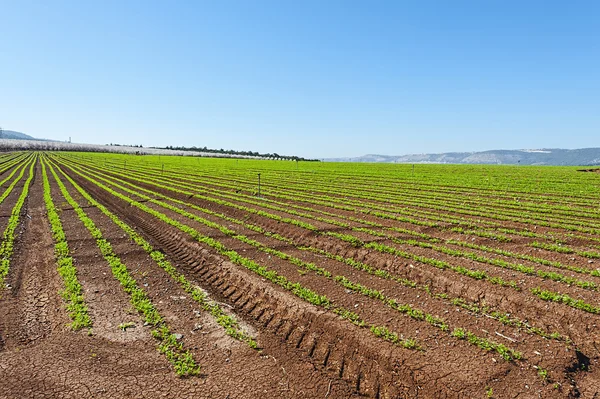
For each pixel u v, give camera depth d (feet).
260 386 25.79
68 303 36.81
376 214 78.95
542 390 25.07
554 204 95.09
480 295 38.29
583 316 33.24
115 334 31.48
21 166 233.35
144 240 58.80
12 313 34.53
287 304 36.81
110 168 232.94
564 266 45.83
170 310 36.42
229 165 279.28
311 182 150.20
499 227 68.39
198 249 54.75
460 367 27.12
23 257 50.98
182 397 24.34
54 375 25.93
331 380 26.81
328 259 50.85
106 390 24.62
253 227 69.56
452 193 115.55
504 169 240.32
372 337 30.78
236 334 32.19
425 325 32.83
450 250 52.21
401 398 25.08
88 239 59.36
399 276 45.21
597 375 27.12
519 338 30.89
